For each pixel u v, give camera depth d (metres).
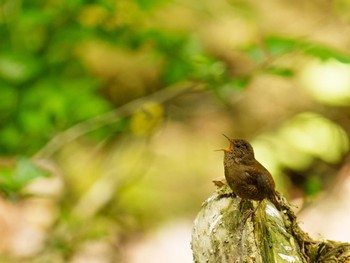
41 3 9.56
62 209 11.01
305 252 5.49
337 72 13.66
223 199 5.55
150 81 14.34
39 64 9.58
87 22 9.45
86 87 9.84
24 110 9.61
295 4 16.23
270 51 7.75
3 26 9.69
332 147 13.13
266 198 5.46
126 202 12.41
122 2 9.27
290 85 14.67
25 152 9.85
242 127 14.38
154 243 11.64
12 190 6.84
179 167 13.47
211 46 14.57
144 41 9.41
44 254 10.06
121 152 12.99
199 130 14.34
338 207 10.08
